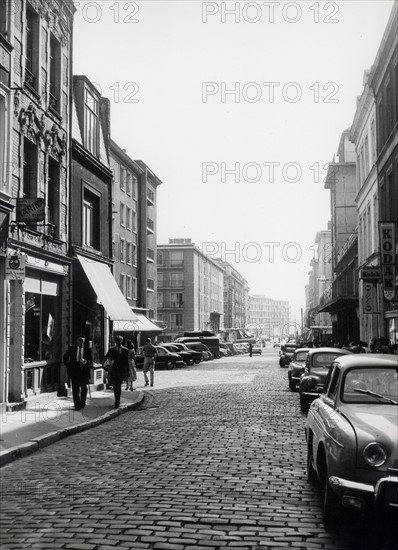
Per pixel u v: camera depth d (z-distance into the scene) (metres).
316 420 6.82
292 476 7.76
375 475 5.17
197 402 18.02
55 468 8.58
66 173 20.53
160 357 39.00
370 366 6.66
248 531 5.55
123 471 8.17
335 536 5.44
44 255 17.84
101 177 25.06
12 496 6.89
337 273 55.84
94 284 21.67
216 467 8.33
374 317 33.03
